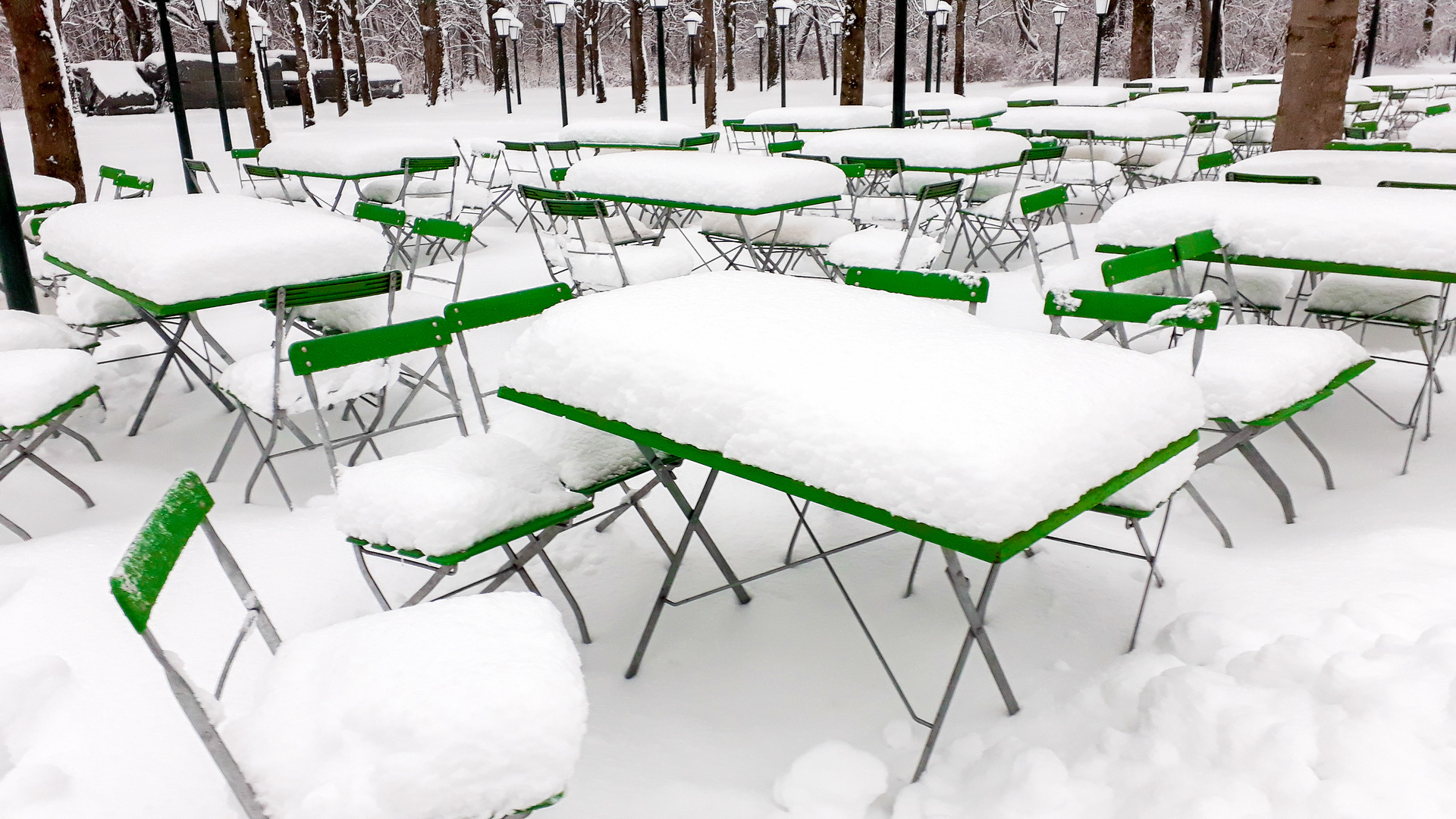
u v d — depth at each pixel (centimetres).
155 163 1298
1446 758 160
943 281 291
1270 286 399
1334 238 333
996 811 182
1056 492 160
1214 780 172
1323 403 384
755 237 576
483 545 220
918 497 159
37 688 214
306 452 396
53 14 806
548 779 142
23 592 255
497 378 461
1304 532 284
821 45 3275
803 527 314
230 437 358
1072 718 207
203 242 356
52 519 329
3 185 480
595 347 221
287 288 334
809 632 255
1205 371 279
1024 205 455
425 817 137
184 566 280
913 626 254
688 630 260
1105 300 269
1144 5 2153
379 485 230
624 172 584
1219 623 222
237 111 2461
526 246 776
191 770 199
